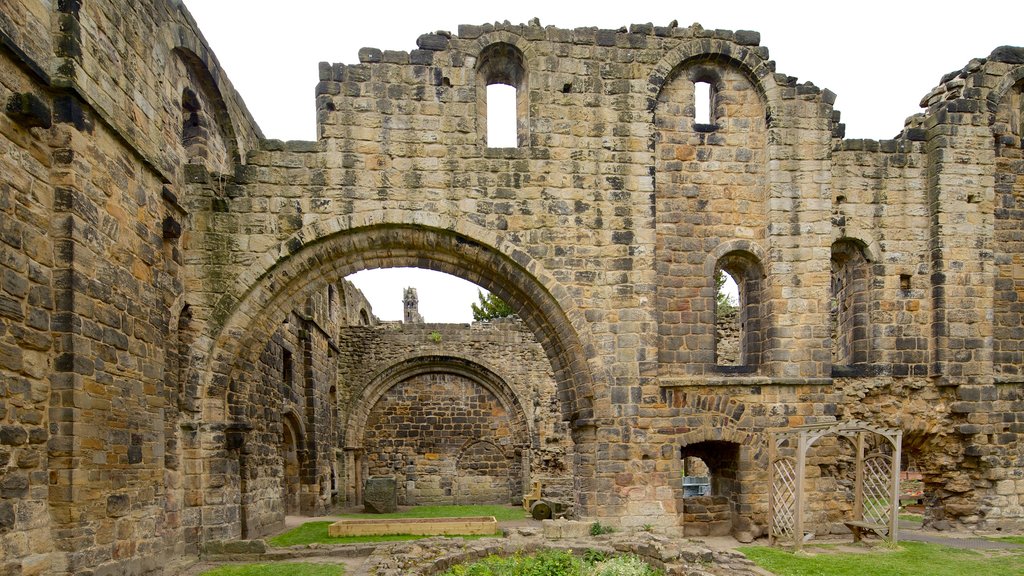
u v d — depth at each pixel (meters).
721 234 18.20
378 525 18.69
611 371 17.31
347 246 17.00
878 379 18.05
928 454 18.56
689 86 18.42
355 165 16.95
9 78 9.58
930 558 14.54
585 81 17.78
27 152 9.89
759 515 17.42
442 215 17.12
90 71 11.16
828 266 17.97
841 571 13.30
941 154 18.36
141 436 12.65
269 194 16.66
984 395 18.11
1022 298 18.89
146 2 13.59
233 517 16.30
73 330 10.40
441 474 32.69
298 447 26.06
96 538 10.80
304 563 14.61
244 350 16.73
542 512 23.31
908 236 18.50
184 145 17.22
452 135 17.33
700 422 17.50
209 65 16.83
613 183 17.66
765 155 18.33
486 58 18.00
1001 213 19.00
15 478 9.32
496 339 32.91
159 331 13.75
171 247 15.39
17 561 9.27
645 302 17.47
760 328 18.36
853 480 18.03
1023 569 13.51
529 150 17.48
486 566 12.91
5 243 9.30
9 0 9.45
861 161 18.52
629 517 16.97
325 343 29.16
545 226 17.42
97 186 11.34
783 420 17.72
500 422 33.16
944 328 18.11
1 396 9.11
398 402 32.94
